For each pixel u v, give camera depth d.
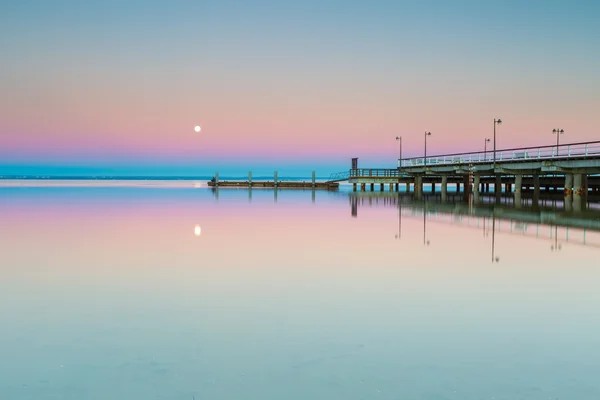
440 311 8.36
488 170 46.75
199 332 7.33
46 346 6.78
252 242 16.80
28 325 7.68
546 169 38.75
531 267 12.20
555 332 7.28
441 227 21.33
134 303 8.95
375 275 11.25
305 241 17.03
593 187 62.53
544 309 8.47
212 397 5.36
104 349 6.66
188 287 10.15
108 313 8.31
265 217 26.42
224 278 10.99
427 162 56.31
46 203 37.59
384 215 27.70
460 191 69.88
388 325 7.62
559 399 5.28
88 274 11.48
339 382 5.67
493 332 7.28
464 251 14.72
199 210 31.30
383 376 5.81
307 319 7.93
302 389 5.52
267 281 10.66
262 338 7.06
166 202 39.78
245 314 8.23
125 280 10.83
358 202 41.03
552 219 24.66
